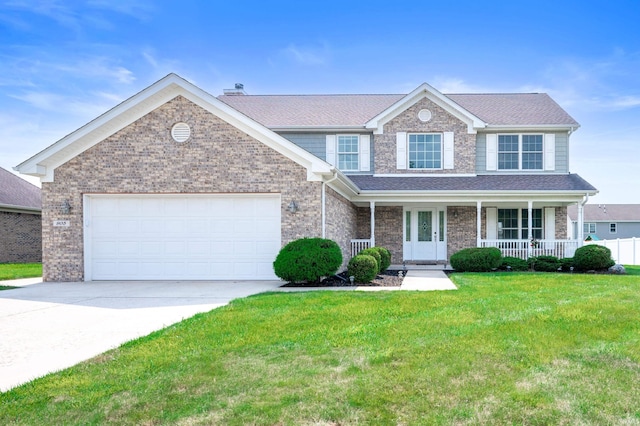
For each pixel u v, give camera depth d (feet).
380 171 60.39
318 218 41.27
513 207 62.08
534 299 28.37
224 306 27.14
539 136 60.70
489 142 60.64
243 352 17.70
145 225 43.37
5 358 17.46
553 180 57.62
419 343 18.43
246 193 42.04
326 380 14.57
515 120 60.54
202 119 42.06
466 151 59.77
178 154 42.24
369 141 61.52
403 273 48.57
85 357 17.52
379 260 46.42
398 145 60.34
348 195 54.34
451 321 22.25
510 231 62.23
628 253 70.79
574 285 35.06
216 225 42.96
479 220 54.49
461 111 59.06
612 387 13.92
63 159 42.98
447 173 59.77
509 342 18.45
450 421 11.77
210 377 14.96
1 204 68.74
